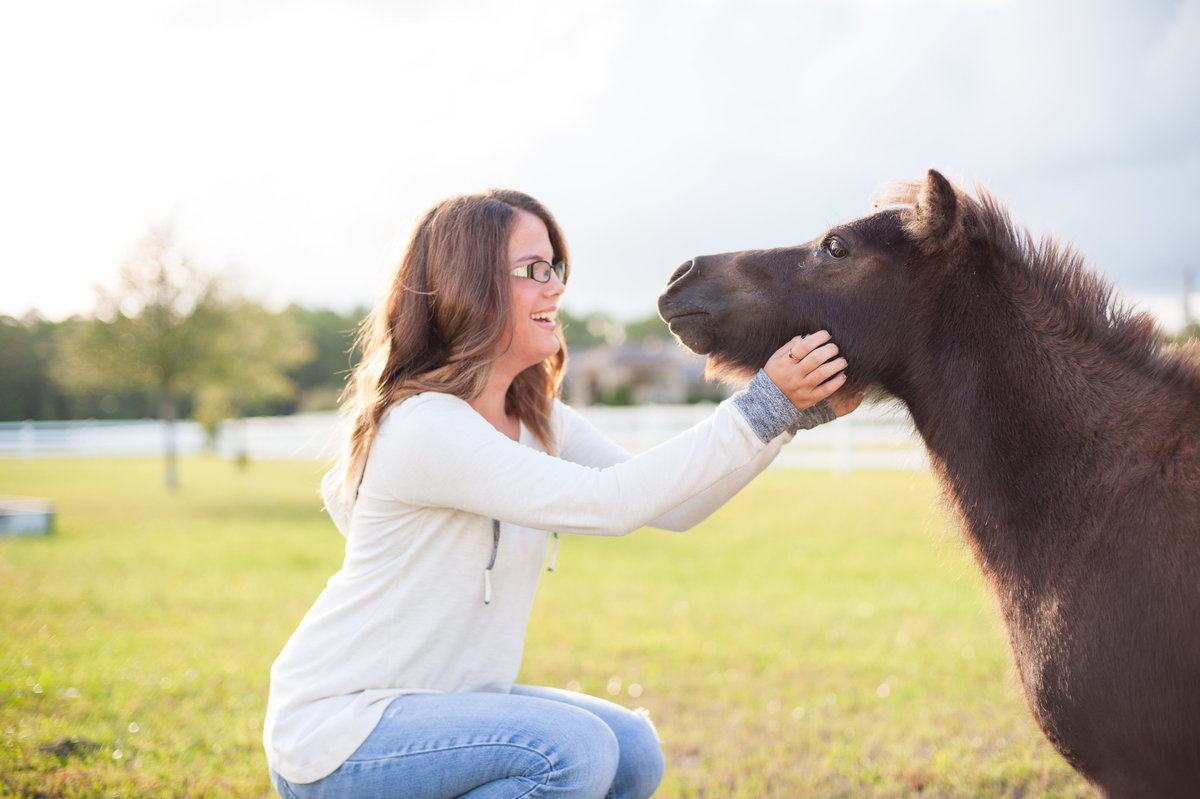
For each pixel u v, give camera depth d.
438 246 1.99
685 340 2.40
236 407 23.88
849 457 13.61
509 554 2.01
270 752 1.90
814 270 2.24
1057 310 2.00
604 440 2.50
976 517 2.03
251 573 7.26
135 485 16.03
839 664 4.62
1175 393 1.84
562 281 2.26
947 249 2.08
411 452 1.85
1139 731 1.68
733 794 3.06
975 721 3.69
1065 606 1.78
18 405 51.16
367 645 1.90
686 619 5.64
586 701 2.25
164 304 18.39
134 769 3.10
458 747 1.80
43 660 4.53
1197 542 1.65
